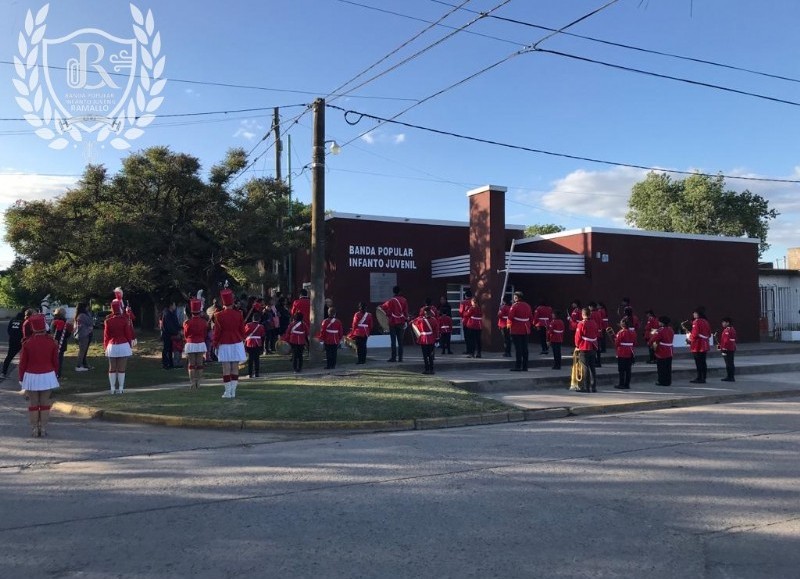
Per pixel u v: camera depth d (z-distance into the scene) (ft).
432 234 81.00
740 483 22.26
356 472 23.97
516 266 71.72
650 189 155.33
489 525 17.94
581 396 44.19
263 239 71.10
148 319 121.29
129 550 16.15
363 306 57.06
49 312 77.36
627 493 21.08
